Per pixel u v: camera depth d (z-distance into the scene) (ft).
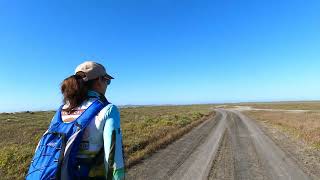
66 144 8.79
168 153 53.06
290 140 73.46
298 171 41.11
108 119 9.14
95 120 9.11
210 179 36.58
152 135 67.56
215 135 83.10
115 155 8.89
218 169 41.78
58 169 8.54
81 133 8.94
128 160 44.06
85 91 9.50
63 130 8.98
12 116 153.38
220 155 52.49
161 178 36.37
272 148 60.95
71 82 9.45
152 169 40.75
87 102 9.43
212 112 250.78
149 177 36.68
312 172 40.57
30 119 132.46
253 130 98.94
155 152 53.88
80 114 9.20
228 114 219.82
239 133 89.25
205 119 158.81
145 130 78.07
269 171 41.06
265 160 48.52
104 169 9.07
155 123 103.86
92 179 8.96
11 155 39.40
